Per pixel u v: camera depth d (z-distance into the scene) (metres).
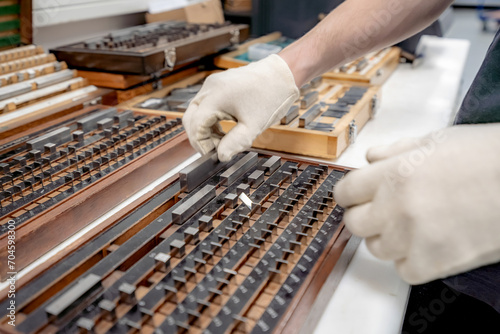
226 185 0.72
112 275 0.52
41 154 0.80
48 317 0.44
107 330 0.43
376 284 0.56
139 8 1.51
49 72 1.10
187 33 1.37
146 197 0.67
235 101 0.74
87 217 0.68
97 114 0.96
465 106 0.63
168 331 0.43
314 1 1.70
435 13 0.75
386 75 1.56
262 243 0.56
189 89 1.31
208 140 0.79
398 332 0.49
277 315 0.45
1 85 0.98
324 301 0.51
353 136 1.01
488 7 2.63
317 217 0.63
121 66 1.12
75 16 1.24
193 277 0.50
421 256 0.46
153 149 0.84
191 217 0.63
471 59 2.42
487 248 0.46
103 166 0.77
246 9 1.82
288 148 0.96
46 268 0.52
